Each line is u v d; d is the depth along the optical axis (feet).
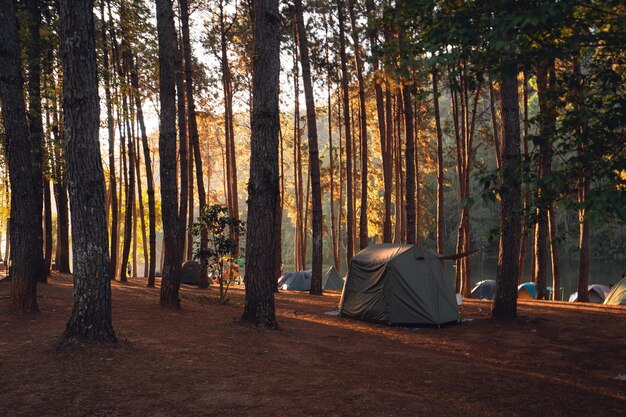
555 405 19.69
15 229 30.99
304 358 25.31
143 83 82.48
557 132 18.02
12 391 17.08
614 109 16.31
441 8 18.63
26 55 43.32
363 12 68.33
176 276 39.29
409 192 56.49
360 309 44.09
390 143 76.95
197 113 90.38
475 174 16.90
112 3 52.16
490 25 15.69
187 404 16.90
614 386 23.81
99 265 23.35
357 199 134.72
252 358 23.99
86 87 22.79
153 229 71.67
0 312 30.04
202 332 29.19
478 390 21.38
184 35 65.05
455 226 202.69
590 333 35.68
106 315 23.63
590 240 175.94
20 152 30.76
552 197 19.12
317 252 66.33
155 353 23.20
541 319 40.24
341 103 109.09
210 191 135.44
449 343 34.60
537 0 14.23
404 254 42.80
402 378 22.74
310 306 52.29
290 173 193.67
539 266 62.69
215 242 48.03
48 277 60.59
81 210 22.98
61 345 22.24
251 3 70.69
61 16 22.85
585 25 15.81
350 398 18.48
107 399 16.94
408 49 19.34
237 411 16.44
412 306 41.24
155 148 118.21
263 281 32.40
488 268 177.58
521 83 78.48
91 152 22.98
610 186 12.41
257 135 32.22
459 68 16.49
